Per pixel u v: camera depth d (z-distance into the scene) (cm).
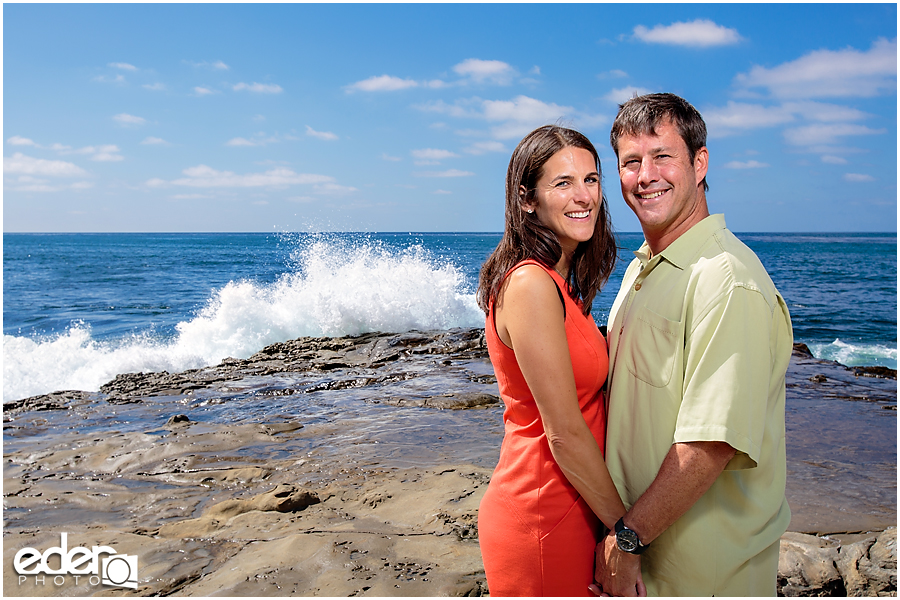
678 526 178
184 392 864
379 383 883
